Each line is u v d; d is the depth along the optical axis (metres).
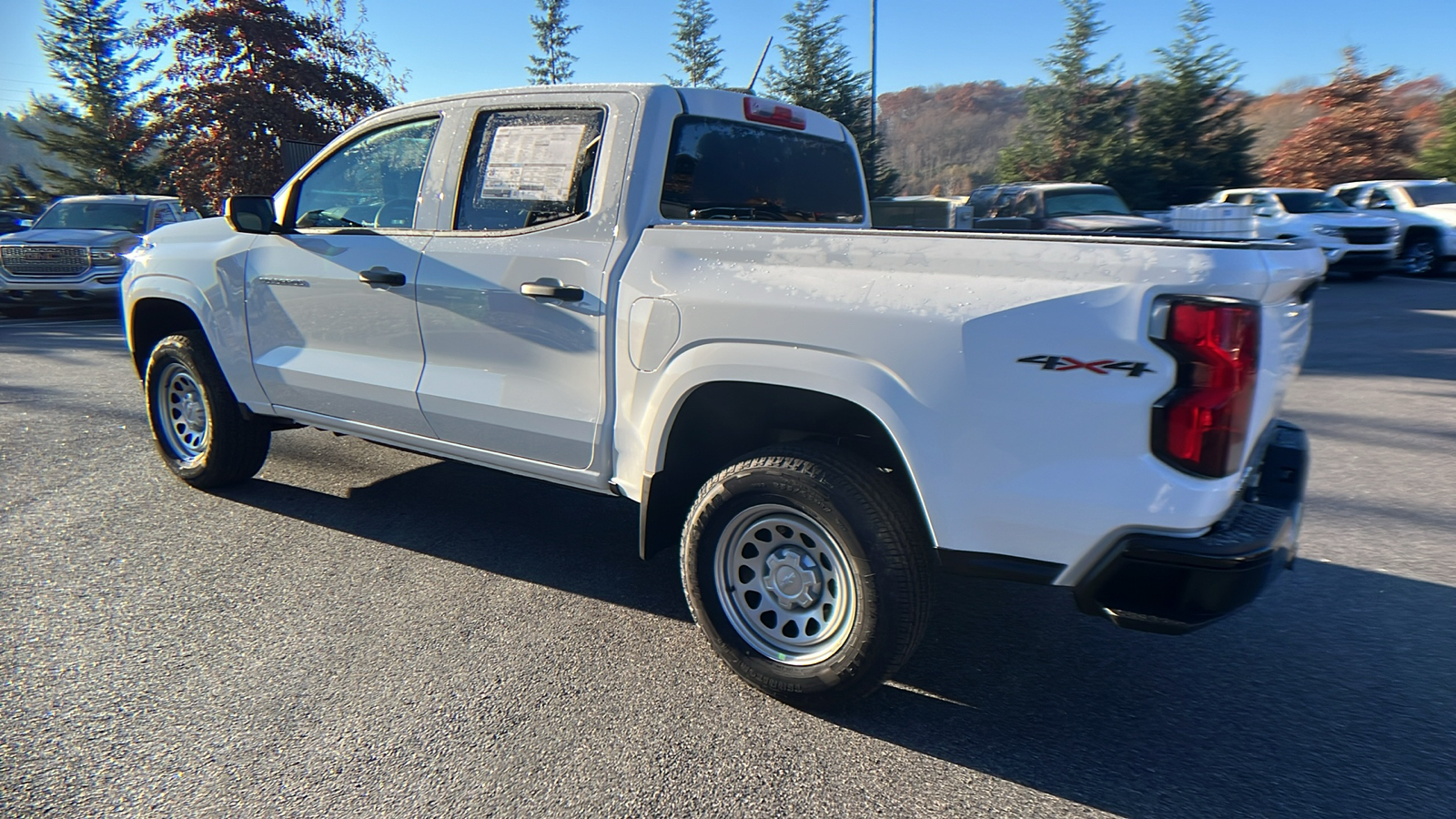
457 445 3.78
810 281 2.74
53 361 9.41
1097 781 2.56
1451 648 3.33
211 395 4.67
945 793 2.51
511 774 2.56
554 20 51.38
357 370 3.99
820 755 2.67
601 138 3.35
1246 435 2.34
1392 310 13.16
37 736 2.72
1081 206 15.14
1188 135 31.77
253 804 2.42
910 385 2.56
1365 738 2.76
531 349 3.41
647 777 2.55
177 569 3.97
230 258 4.43
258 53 24.81
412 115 3.91
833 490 2.68
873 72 25.31
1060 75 34.28
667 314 3.00
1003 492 2.49
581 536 4.45
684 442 3.18
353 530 4.48
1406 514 4.76
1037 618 3.63
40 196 36.72
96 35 36.03
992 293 2.46
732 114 3.65
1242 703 2.98
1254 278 2.24
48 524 4.50
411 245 3.76
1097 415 2.35
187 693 2.96
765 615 2.96
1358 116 28.58
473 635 3.39
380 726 2.78
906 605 2.66
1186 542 2.32
